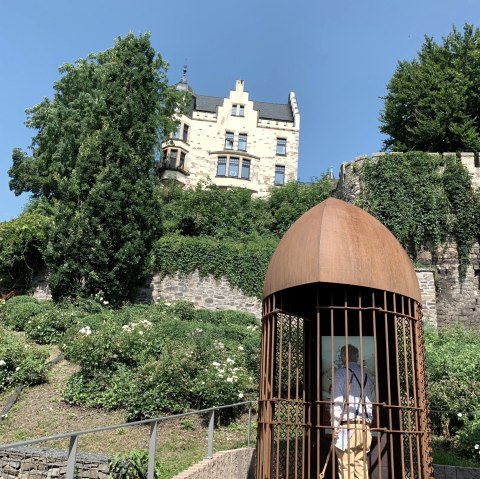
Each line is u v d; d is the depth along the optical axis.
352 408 4.81
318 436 4.70
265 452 4.80
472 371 9.55
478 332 17.09
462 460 7.10
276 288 4.95
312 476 5.48
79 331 10.62
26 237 20.81
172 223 24.88
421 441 4.70
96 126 20.14
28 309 15.01
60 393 9.45
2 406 9.04
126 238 17.95
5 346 10.32
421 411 4.75
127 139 19.73
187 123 39.59
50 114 28.20
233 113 40.91
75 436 3.89
